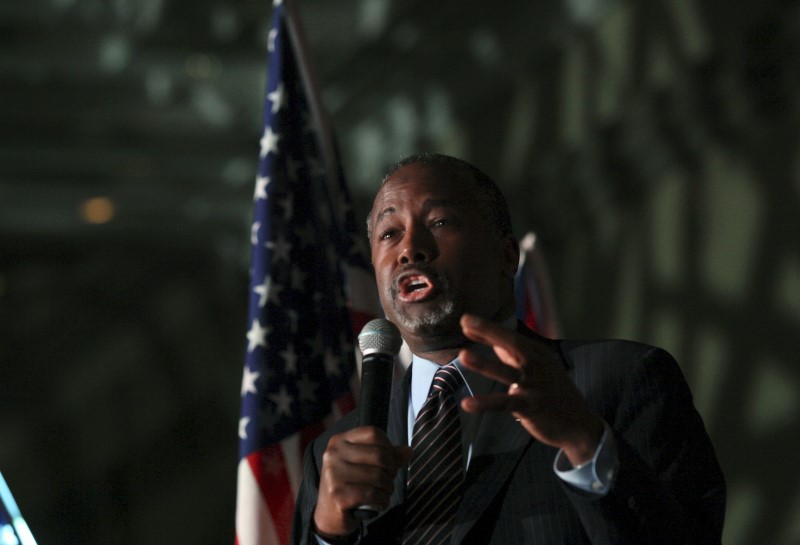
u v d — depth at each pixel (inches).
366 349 196.7
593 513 163.9
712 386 804.6
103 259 1551.4
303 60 327.0
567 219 997.2
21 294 1513.3
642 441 183.3
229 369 1521.9
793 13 711.1
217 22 1003.3
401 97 1126.4
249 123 1201.4
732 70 758.5
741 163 794.2
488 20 964.6
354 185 1266.0
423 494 186.1
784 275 744.3
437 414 194.7
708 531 175.6
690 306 838.5
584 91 924.6
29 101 1143.0
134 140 1236.5
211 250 1560.0
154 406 1518.2
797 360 724.0
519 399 158.4
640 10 855.1
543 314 372.2
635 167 896.9
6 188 1334.9
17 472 1443.2
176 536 1470.2
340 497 167.6
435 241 201.8
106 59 1065.5
